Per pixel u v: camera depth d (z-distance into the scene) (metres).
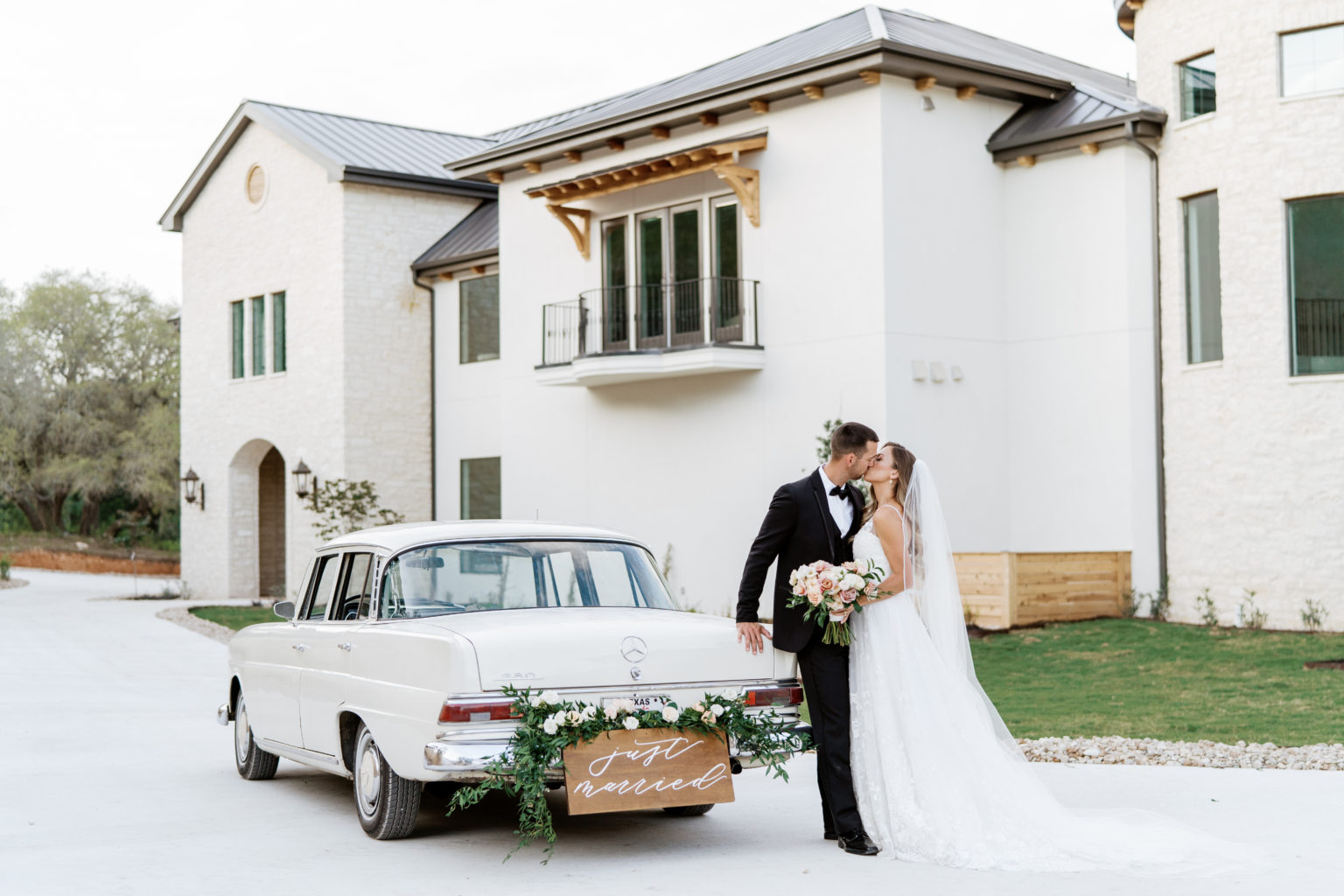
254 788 8.59
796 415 17.92
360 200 25.50
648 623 6.59
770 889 5.70
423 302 26.14
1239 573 16.28
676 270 19.69
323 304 25.73
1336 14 15.66
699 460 19.30
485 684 6.11
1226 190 16.48
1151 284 17.22
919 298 17.25
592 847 6.68
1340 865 5.91
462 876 6.05
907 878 5.86
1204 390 16.69
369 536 7.68
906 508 6.67
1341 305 15.73
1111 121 16.94
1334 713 10.59
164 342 49.91
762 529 6.75
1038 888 5.62
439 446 26.03
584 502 21.19
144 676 15.61
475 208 27.03
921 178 17.31
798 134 17.88
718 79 19.92
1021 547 18.08
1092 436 17.45
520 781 5.98
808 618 6.55
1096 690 12.33
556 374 20.42
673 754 6.30
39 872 6.23
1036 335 17.97
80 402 49.00
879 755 6.45
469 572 7.14
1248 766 8.59
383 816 6.77
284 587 29.72
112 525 52.97
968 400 17.73
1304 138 15.88
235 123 27.64
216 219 28.88
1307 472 15.77
